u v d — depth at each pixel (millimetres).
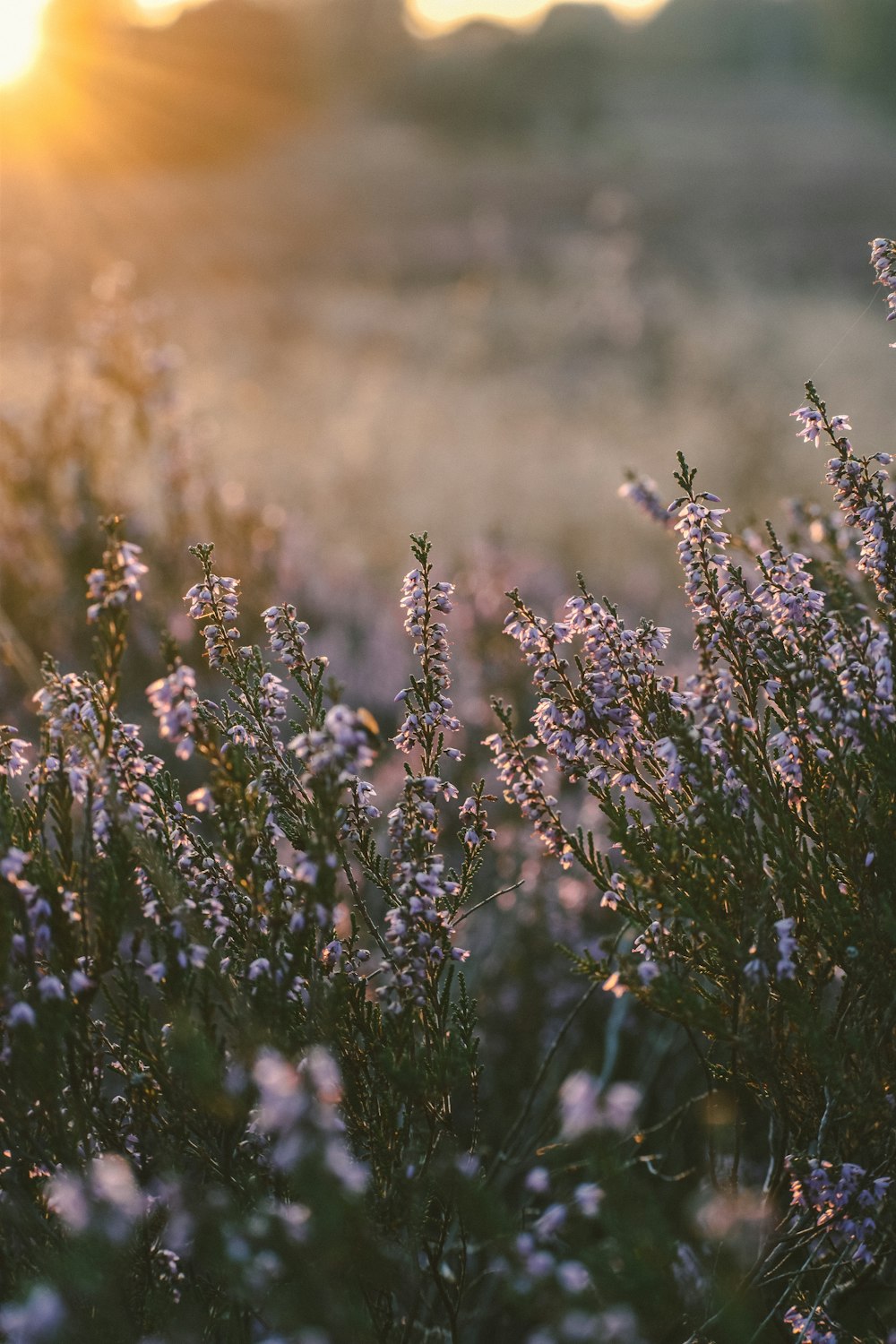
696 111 82188
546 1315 1463
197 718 2061
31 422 5820
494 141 67500
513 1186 2932
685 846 2205
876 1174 2086
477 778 4367
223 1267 1610
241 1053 1798
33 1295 1426
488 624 5090
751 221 41250
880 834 2107
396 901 2258
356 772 1957
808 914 2195
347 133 66062
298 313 25906
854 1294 2258
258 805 2117
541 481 12508
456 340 22531
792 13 109125
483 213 43594
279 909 2033
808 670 2189
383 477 12594
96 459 5660
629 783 2311
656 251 34438
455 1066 2123
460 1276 2262
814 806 2166
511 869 3904
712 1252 2332
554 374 20203
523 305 25625
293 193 49031
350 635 6762
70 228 34594
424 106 70000
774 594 2229
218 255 34469
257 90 60688
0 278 19812
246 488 9742
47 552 5496
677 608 7605
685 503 2277
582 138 68625
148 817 2184
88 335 5707
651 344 21750
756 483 10602
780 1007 2080
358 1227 1549
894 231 38094
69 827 2033
